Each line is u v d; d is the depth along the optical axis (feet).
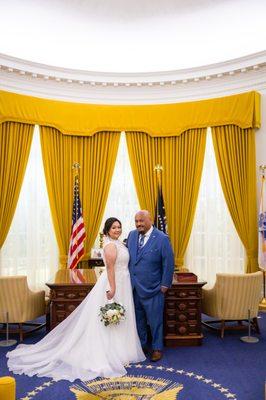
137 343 15.16
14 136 25.09
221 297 17.62
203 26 25.08
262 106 25.20
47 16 23.90
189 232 26.58
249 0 22.48
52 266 26.55
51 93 26.89
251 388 12.67
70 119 26.71
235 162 25.62
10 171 24.89
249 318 17.71
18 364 14.43
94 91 27.73
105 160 27.27
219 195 26.61
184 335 16.88
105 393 12.26
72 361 14.16
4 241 24.56
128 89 27.86
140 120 27.32
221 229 26.45
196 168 26.66
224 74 25.67
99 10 23.79
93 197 27.04
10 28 24.54
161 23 24.98
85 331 14.65
